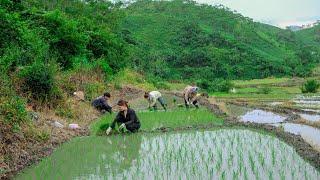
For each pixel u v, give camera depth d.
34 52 19.16
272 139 13.97
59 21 24.89
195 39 85.75
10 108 12.08
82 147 13.09
